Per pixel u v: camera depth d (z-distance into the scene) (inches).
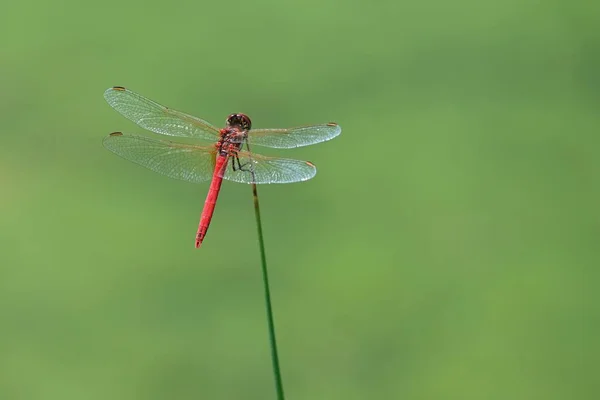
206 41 70.7
